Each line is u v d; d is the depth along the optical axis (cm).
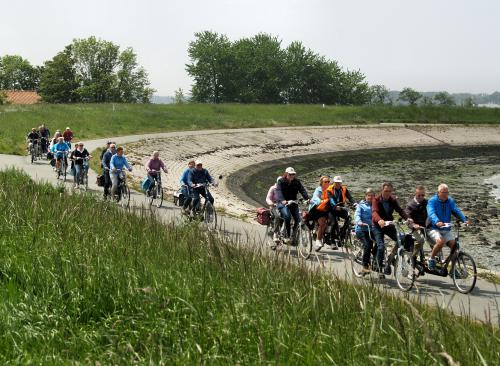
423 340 816
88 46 16250
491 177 6219
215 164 6206
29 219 1623
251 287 1058
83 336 906
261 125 9381
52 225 1552
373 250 1650
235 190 4806
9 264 1210
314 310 939
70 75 16175
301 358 790
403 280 1577
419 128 10206
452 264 1580
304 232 1898
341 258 1889
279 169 6575
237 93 17312
